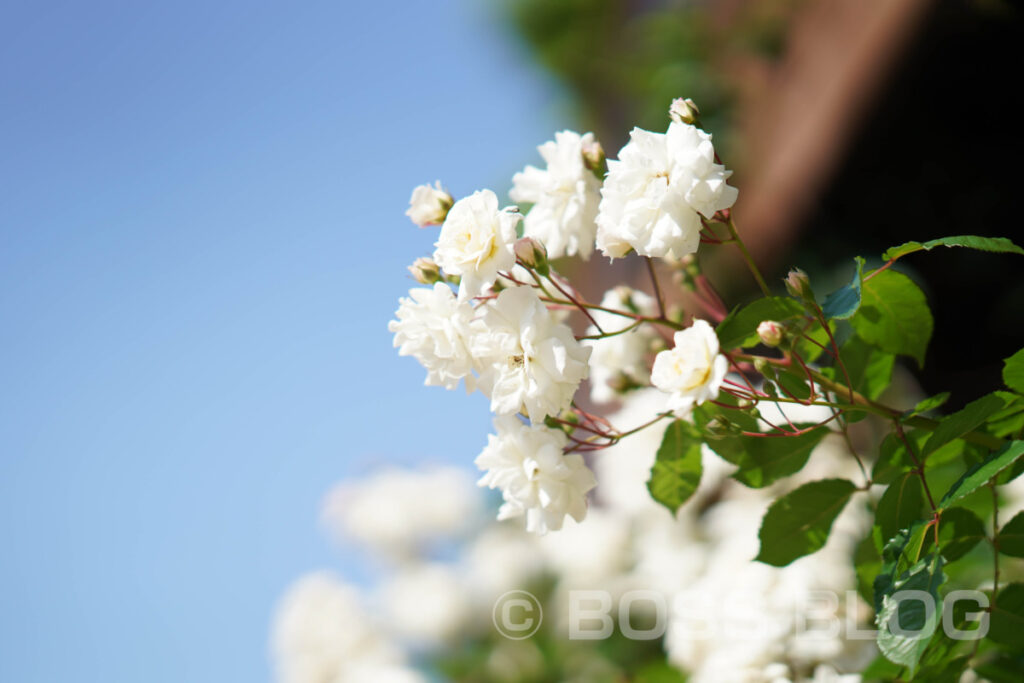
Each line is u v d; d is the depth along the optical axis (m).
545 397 0.78
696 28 2.60
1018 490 1.00
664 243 0.77
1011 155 1.43
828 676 0.92
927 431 0.81
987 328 1.56
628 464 1.20
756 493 1.23
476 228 0.78
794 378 0.83
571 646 1.59
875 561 0.85
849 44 1.53
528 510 0.81
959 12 1.24
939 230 1.61
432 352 0.80
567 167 0.84
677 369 0.76
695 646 0.99
